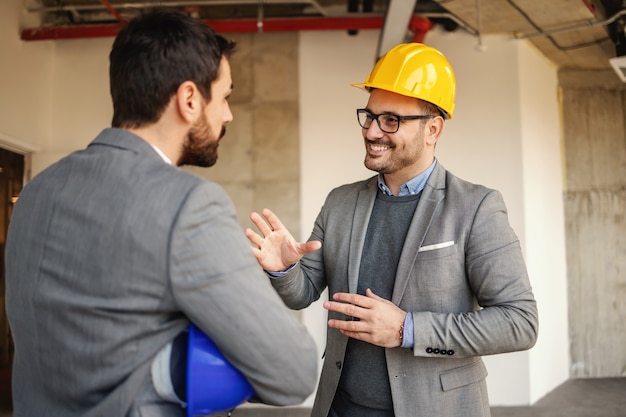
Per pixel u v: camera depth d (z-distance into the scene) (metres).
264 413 4.40
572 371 5.43
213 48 0.98
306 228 4.84
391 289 1.56
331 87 4.89
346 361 1.59
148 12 0.97
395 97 1.56
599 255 5.48
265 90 4.94
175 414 0.91
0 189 6.47
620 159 5.54
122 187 0.88
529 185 4.85
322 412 1.59
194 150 1.00
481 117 4.84
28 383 0.93
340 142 4.86
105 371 0.86
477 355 1.41
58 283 0.88
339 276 1.64
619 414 4.28
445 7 4.20
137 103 0.94
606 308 5.46
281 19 4.77
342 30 4.88
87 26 4.82
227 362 0.88
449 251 1.49
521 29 4.65
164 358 0.88
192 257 0.83
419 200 1.57
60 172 0.95
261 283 0.89
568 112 5.58
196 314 0.84
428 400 1.45
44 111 5.00
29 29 4.72
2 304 6.42
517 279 1.45
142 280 0.84
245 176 4.91
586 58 5.30
